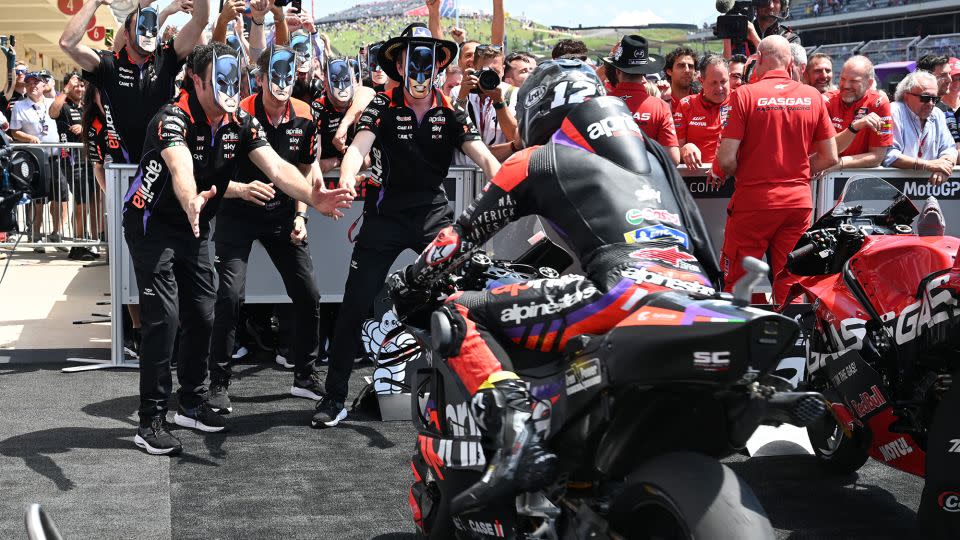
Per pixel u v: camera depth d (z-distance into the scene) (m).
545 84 3.01
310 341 5.62
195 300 4.80
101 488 4.14
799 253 4.30
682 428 2.46
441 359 2.97
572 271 3.30
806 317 4.49
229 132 4.49
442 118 4.98
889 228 4.28
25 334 7.17
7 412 5.20
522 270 3.21
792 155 5.44
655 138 6.12
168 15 6.62
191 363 4.93
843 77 6.35
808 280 4.35
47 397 5.51
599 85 3.00
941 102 7.59
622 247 2.67
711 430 2.46
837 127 6.51
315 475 4.36
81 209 10.19
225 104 4.34
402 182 5.03
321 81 7.00
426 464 3.15
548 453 2.54
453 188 6.46
